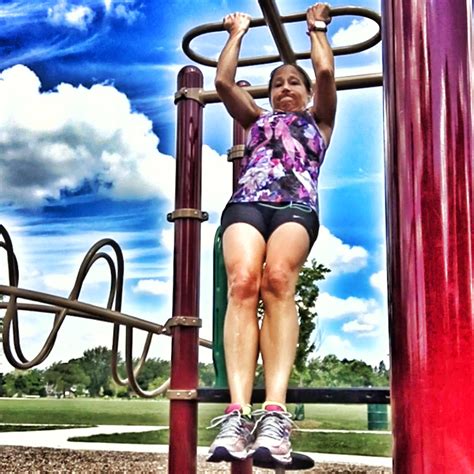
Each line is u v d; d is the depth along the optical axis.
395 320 1.13
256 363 1.79
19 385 17.98
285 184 1.92
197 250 2.40
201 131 2.51
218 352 2.51
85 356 17.45
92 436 8.65
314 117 2.15
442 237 1.10
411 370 1.09
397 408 1.11
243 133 2.84
